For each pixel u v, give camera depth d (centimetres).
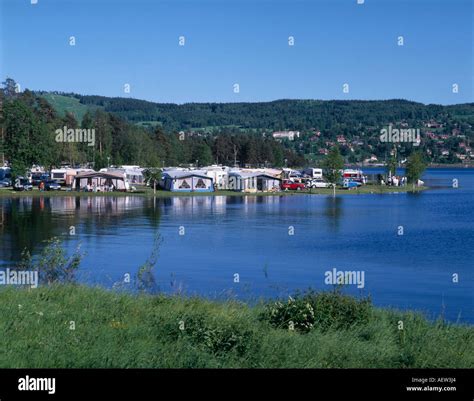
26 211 6094
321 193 9988
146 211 6350
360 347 1052
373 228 5025
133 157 12656
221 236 4347
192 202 7812
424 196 9625
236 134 19062
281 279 2652
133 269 2812
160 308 1323
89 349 970
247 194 9538
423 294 2384
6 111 8756
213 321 1123
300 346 1025
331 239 4291
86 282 1822
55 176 9494
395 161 12600
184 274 2733
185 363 930
